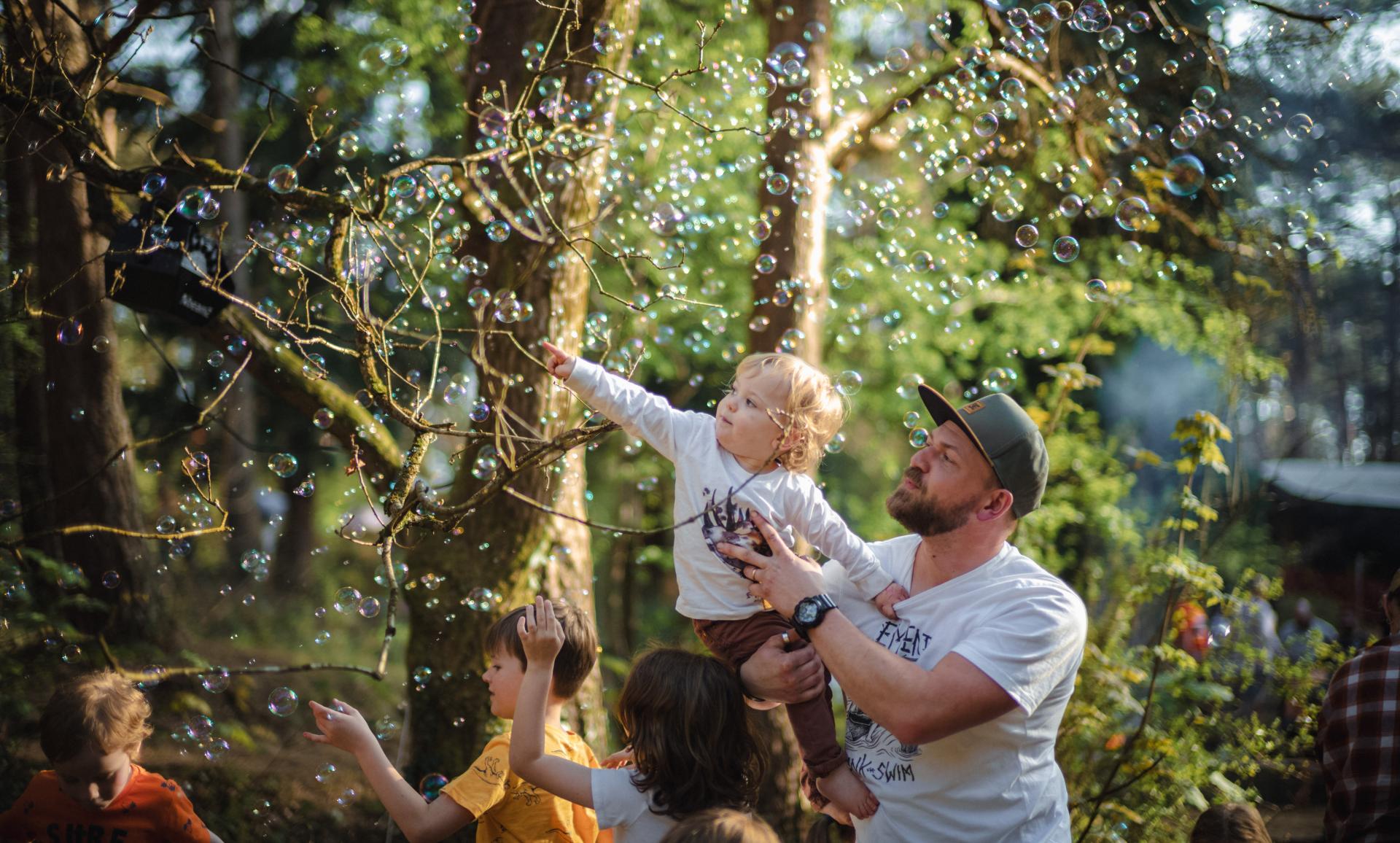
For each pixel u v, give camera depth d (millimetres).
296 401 3979
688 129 5660
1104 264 7180
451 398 2596
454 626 3926
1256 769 3822
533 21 4031
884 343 8047
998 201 3164
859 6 6828
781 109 4812
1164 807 3729
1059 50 5754
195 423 2893
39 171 4914
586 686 3986
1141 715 3992
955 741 1699
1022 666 1647
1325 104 6945
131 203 4254
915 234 7062
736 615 1881
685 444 1946
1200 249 6898
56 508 5520
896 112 5258
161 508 8242
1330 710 2188
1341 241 8227
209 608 7398
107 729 2055
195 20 7668
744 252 5039
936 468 1798
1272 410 7820
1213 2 5836
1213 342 6488
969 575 1795
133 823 2109
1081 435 5410
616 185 4293
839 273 3633
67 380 5430
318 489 11227
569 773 1894
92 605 4785
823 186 5016
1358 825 2098
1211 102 3299
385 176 2598
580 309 4082
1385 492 7711
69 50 3658
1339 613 7566
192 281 3193
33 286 5031
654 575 10805
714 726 1856
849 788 1783
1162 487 6305
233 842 4145
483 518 3986
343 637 9109
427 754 3896
